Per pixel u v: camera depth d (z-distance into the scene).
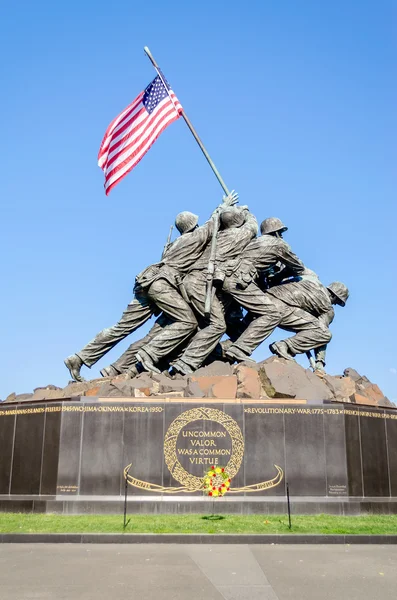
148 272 23.66
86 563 11.31
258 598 8.80
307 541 13.86
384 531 14.49
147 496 18.70
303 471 19.12
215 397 20.33
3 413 20.55
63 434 19.22
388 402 24.30
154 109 25.11
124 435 19.23
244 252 23.92
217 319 23.12
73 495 18.69
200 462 19.06
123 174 24.50
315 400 19.88
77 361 24.06
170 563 11.34
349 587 9.51
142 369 23.72
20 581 9.78
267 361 22.67
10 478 19.66
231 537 13.87
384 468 20.38
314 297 24.09
